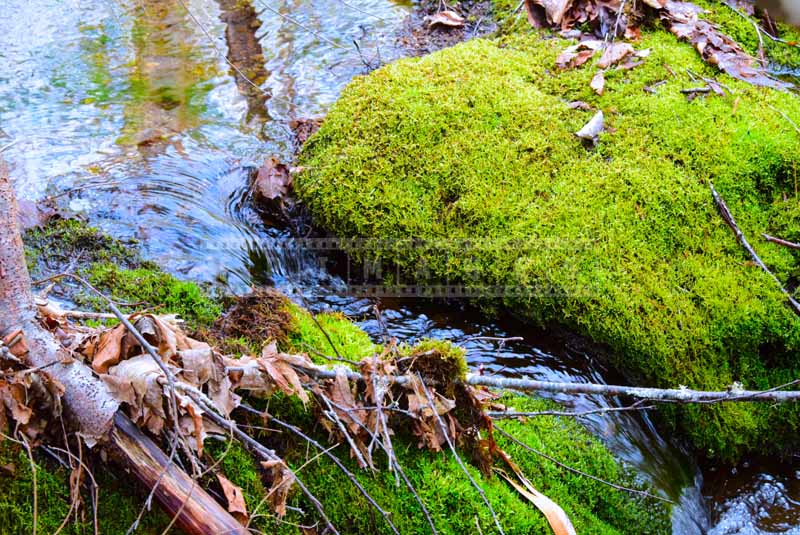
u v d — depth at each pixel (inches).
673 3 183.3
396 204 139.5
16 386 76.2
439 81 161.5
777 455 135.8
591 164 143.0
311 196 144.6
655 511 117.1
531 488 104.5
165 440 81.6
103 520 79.0
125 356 83.4
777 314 128.8
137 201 147.9
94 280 118.3
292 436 92.4
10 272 77.1
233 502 82.0
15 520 74.9
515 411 116.2
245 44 211.8
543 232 133.0
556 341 133.4
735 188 141.3
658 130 148.1
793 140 146.0
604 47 172.6
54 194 146.6
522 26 191.3
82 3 232.5
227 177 159.8
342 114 157.1
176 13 228.4
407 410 98.7
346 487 92.5
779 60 179.3
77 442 79.4
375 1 229.0
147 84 192.4
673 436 130.4
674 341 125.2
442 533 94.7
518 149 145.9
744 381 131.4
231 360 90.5
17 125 170.7
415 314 137.9
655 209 136.0
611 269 129.6
